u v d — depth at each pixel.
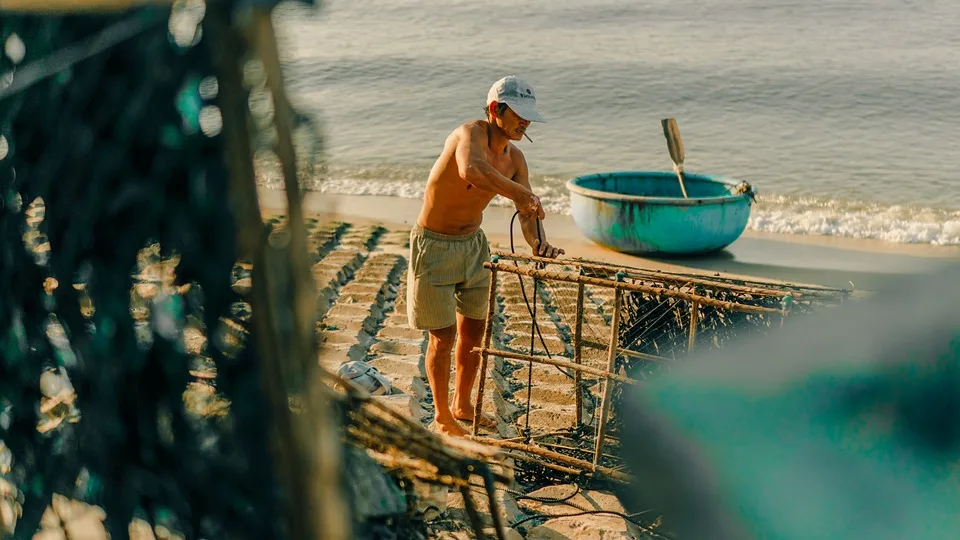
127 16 1.35
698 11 28.41
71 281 1.57
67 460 1.82
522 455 4.46
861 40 23.14
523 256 4.72
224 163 1.29
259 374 1.38
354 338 5.92
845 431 3.03
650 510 3.84
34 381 1.82
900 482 2.89
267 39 1.25
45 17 1.55
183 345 1.48
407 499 2.34
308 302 1.36
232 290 1.36
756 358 3.45
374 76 20.66
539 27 26.84
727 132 15.90
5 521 2.09
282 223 1.35
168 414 1.53
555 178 13.51
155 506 1.62
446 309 4.50
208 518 1.53
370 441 2.33
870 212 11.53
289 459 1.40
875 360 3.05
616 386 4.70
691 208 9.16
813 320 3.41
